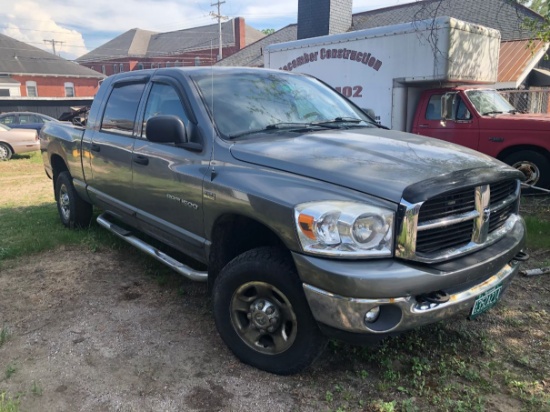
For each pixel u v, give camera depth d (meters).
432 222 2.54
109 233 5.70
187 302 3.98
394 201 2.45
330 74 10.26
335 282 2.44
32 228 6.11
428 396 2.74
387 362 3.03
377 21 20.75
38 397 2.77
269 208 2.72
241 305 3.03
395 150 3.04
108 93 4.90
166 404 2.71
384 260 2.47
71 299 4.07
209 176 3.20
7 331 3.48
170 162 3.59
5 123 17.64
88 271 4.66
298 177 2.76
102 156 4.65
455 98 8.48
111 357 3.18
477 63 9.12
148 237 5.41
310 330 2.71
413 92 9.25
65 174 5.80
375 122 4.30
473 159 3.01
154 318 3.72
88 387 2.86
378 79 9.37
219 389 2.84
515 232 3.17
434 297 2.53
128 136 4.28
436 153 3.04
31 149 14.98
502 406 2.66
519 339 3.37
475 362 3.08
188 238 3.56
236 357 3.13
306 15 19.58
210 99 3.57
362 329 2.45
